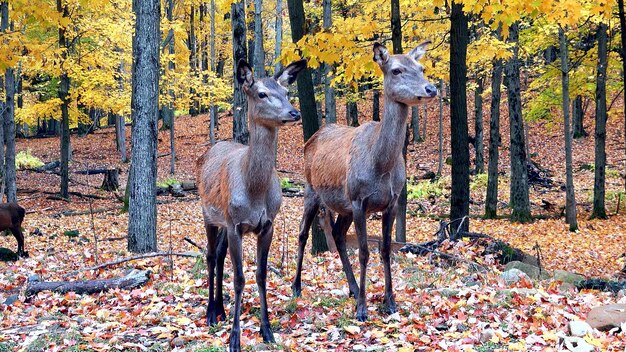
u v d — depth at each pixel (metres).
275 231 15.39
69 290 7.75
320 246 11.09
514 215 18.02
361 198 6.41
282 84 5.77
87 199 21.55
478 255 9.33
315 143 7.59
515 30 16.86
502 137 30.94
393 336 5.72
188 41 37.78
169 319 6.47
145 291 7.59
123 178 26.59
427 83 6.07
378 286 7.38
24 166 28.95
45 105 21.05
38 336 5.99
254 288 7.70
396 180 6.47
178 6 34.44
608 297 7.15
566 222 17.16
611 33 16.84
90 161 31.45
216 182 6.07
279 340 5.73
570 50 18.52
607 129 30.52
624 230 16.14
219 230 6.71
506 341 5.41
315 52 9.70
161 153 32.53
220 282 6.40
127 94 21.64
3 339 5.95
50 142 38.06
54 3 18.58
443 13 12.62
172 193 22.03
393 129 6.22
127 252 10.77
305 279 8.30
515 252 9.45
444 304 6.35
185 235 14.98
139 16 10.94
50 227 15.88
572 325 5.50
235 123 11.84
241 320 6.43
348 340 5.64
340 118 36.22
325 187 7.09
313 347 5.54
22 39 11.77
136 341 5.93
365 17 9.92
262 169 5.51
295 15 10.93
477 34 16.64
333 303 6.86
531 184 23.45
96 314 6.71
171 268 8.90
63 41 19.08
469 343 5.37
